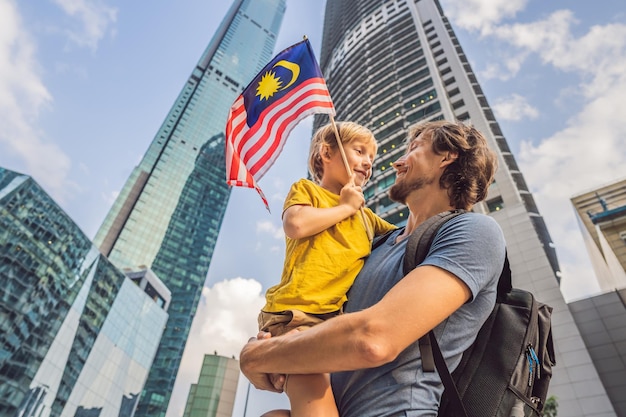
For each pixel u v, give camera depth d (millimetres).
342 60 82438
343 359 1335
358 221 2566
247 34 165625
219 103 141750
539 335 1922
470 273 1524
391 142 52000
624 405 25281
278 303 2068
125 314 76688
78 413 61969
